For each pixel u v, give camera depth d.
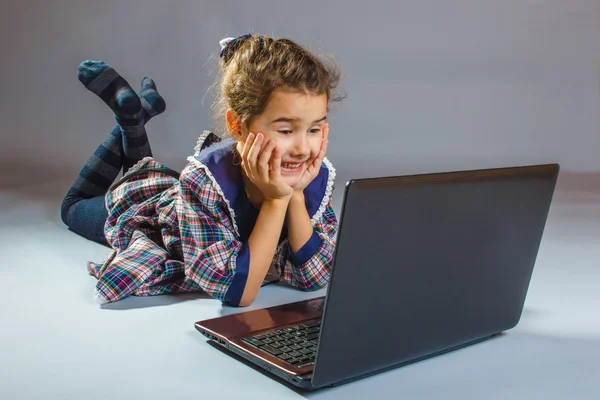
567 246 2.53
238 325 1.64
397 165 3.91
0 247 2.38
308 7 4.43
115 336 1.69
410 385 1.45
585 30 4.33
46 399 1.39
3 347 1.62
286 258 2.05
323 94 1.70
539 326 1.78
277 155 1.71
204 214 1.87
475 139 4.30
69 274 2.14
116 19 4.31
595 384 1.48
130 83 4.38
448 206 1.41
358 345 1.36
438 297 1.48
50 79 4.34
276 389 1.43
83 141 4.12
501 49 4.42
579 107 4.38
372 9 4.40
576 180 3.77
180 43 4.32
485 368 1.53
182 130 4.26
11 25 4.30
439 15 4.39
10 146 4.02
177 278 2.02
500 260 1.58
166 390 1.43
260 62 1.69
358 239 1.28
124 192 2.24
